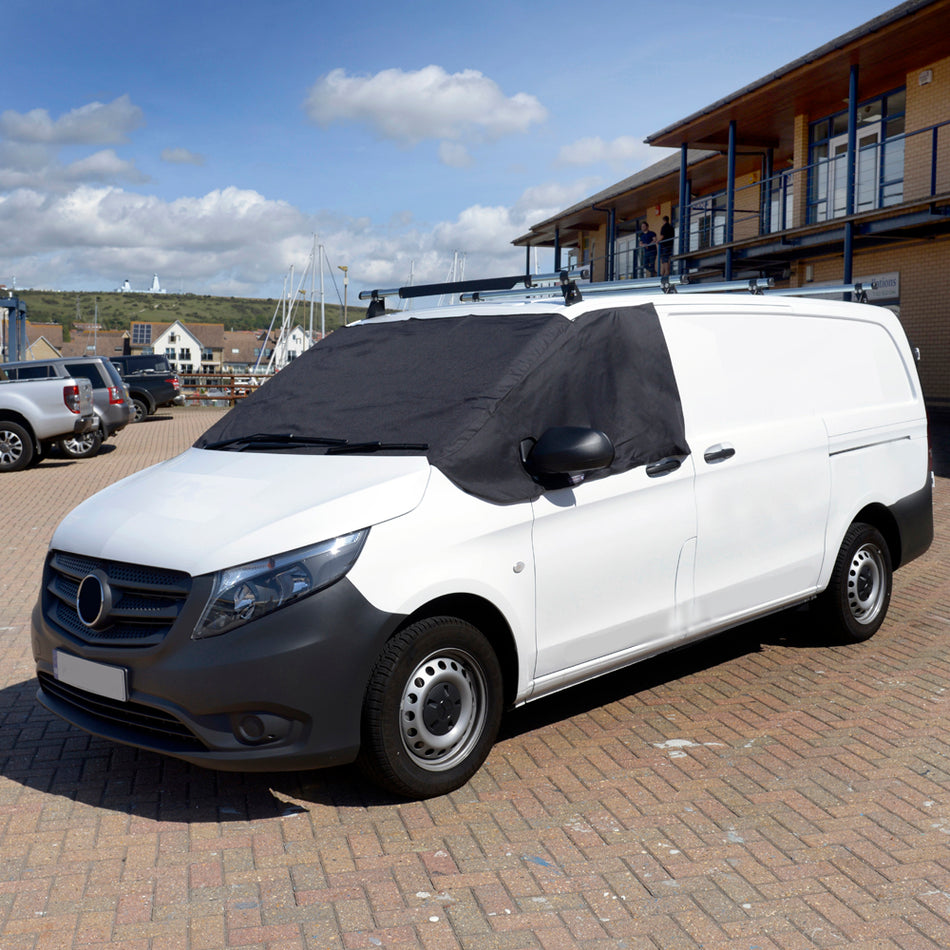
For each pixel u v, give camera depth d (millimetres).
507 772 3988
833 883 3119
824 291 5910
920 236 18688
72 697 3826
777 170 25703
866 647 5625
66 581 3955
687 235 24078
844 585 5457
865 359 5727
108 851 3373
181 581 3463
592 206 32719
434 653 3662
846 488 5398
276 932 2891
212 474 4090
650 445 4348
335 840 3438
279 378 4859
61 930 2902
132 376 25984
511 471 3889
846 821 3523
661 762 4070
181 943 2838
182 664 3365
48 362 18172
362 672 3457
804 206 22125
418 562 3566
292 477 3846
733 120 21938
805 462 5121
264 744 3393
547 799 3740
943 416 18531
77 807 3711
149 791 3850
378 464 3797
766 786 3822
